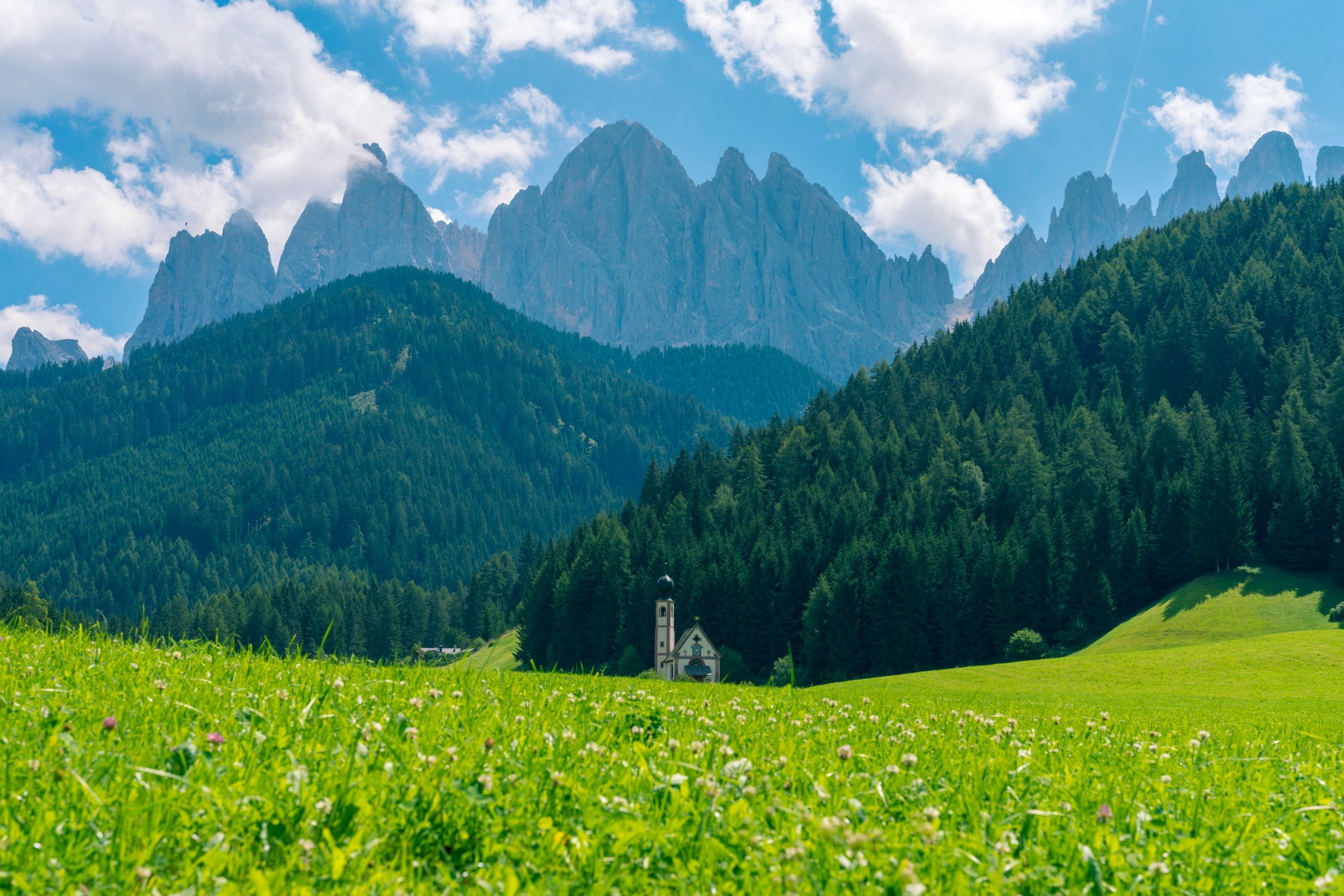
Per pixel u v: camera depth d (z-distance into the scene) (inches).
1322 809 217.8
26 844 138.8
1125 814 218.2
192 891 130.3
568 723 286.8
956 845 177.5
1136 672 2225.6
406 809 173.0
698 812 183.5
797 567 4128.9
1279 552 3762.3
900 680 2272.4
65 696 247.3
